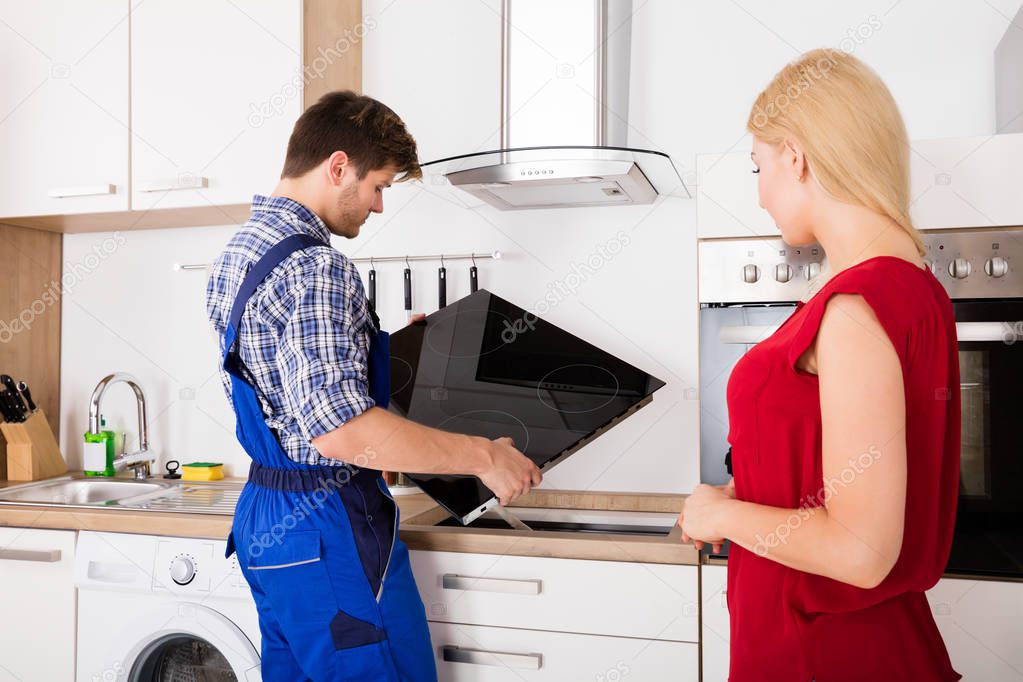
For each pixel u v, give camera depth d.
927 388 0.81
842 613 0.87
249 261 1.31
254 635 1.68
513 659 1.55
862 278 0.79
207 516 1.75
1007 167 1.45
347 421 1.20
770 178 0.94
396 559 1.47
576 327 2.10
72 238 2.56
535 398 1.78
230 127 2.03
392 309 2.24
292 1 1.98
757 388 0.91
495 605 1.57
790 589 0.90
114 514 1.79
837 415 0.77
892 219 0.86
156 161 2.09
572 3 1.73
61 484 2.22
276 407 1.34
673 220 2.03
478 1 2.19
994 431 1.46
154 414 2.46
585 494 2.01
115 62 2.13
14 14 2.23
